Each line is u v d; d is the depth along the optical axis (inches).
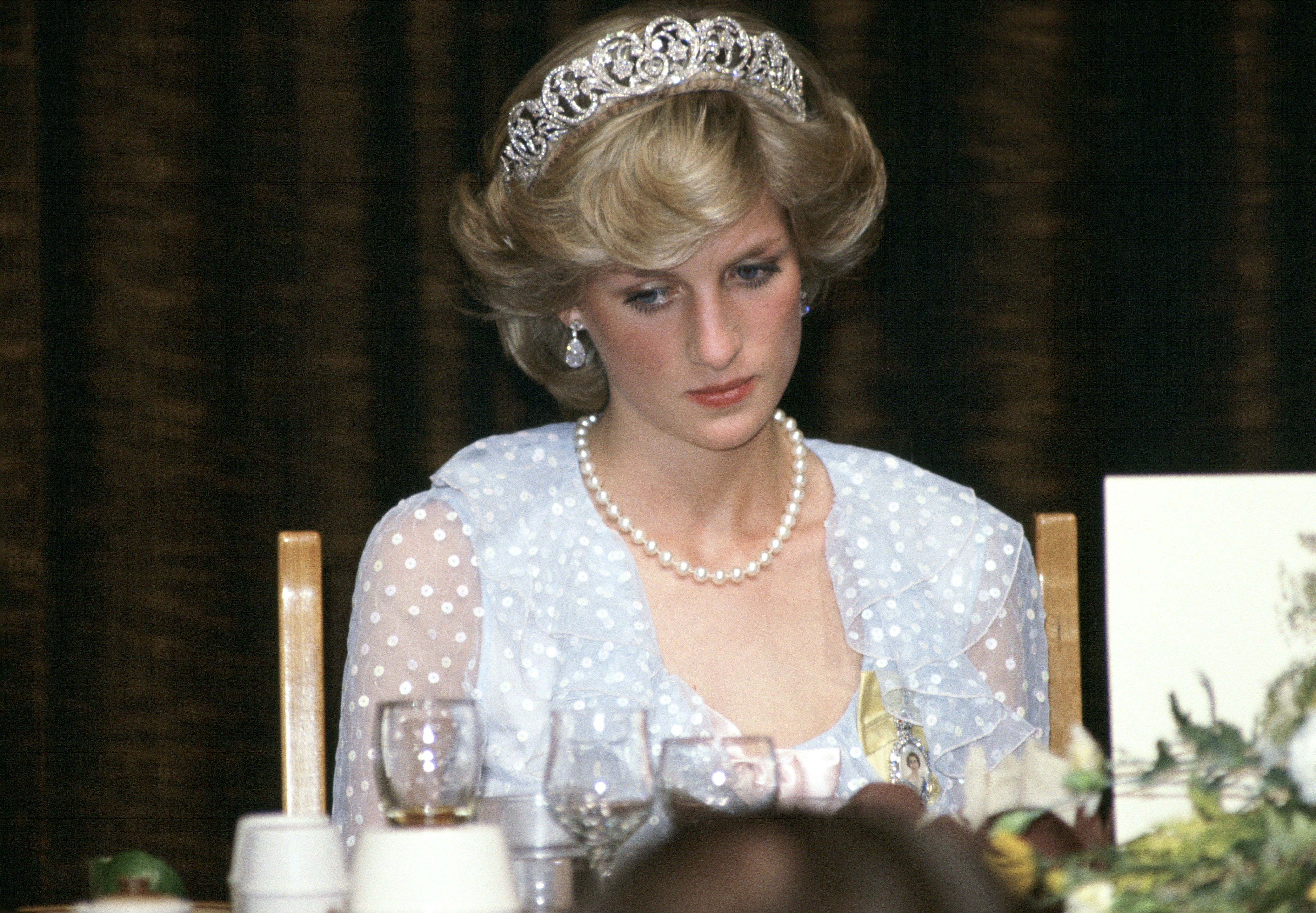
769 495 262.4
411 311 357.4
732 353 231.8
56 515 351.3
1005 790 119.2
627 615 247.0
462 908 125.6
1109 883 107.8
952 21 368.2
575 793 155.0
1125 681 153.8
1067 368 370.3
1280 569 154.2
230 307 351.9
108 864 158.2
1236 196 370.9
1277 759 117.3
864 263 337.1
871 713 246.5
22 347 353.7
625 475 260.7
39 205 351.6
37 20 350.3
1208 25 371.2
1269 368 370.3
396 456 358.0
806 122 243.3
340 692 331.9
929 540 263.3
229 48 351.3
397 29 355.6
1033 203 369.7
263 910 145.6
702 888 59.9
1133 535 155.6
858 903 59.4
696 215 222.4
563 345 277.9
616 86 233.8
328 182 353.4
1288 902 105.1
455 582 253.1
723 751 155.4
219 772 351.6
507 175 247.9
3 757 354.0
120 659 350.0
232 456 351.9
